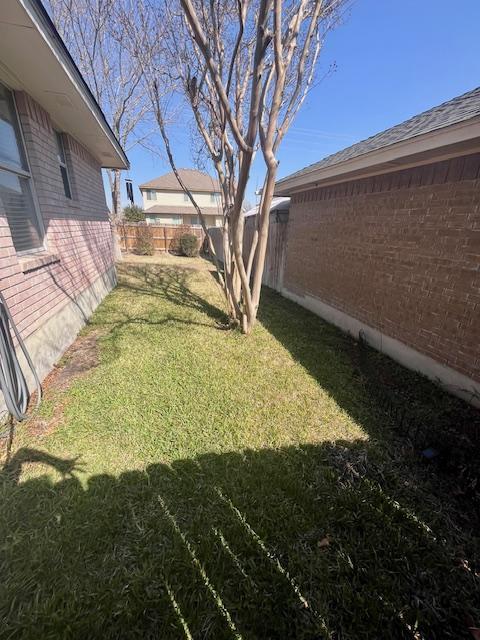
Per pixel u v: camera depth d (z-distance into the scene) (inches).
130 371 132.8
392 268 155.6
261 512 70.5
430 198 130.3
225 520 68.3
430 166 129.4
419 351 140.7
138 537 63.7
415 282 140.9
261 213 154.0
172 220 1174.3
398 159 129.7
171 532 65.1
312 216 243.9
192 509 70.6
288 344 174.9
